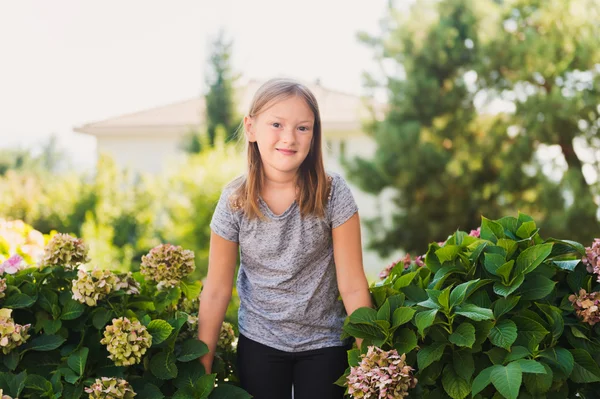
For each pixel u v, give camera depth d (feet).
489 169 26.12
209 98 47.96
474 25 25.67
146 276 7.85
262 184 7.49
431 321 6.23
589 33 23.88
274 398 7.39
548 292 6.56
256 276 7.59
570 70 24.73
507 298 6.52
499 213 25.21
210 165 22.91
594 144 24.20
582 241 23.38
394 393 6.15
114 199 27.48
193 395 6.89
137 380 6.99
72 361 6.75
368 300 7.26
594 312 6.63
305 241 7.35
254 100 7.39
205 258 21.98
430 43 25.86
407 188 25.95
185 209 22.72
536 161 24.90
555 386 6.39
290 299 7.37
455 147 26.20
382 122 26.45
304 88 7.29
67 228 27.91
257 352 7.42
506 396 5.77
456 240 7.52
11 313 7.34
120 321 6.81
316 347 7.34
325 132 42.52
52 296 7.26
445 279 7.04
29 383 6.66
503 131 25.41
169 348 7.08
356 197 36.94
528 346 6.36
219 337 8.06
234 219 7.48
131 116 55.01
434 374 6.55
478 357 6.59
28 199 29.09
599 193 24.06
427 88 25.49
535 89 25.12
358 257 7.40
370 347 6.49
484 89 26.05
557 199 23.79
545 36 24.95
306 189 7.32
